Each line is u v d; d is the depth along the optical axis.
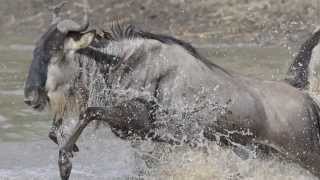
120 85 29.50
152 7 65.56
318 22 62.09
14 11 68.12
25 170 33.84
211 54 55.94
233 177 30.97
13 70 52.72
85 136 37.69
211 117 29.64
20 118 41.75
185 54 29.91
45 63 28.97
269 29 61.88
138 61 29.55
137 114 29.42
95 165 34.47
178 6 65.44
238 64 52.50
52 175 33.28
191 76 29.66
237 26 62.53
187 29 62.81
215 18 63.94
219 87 29.72
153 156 31.25
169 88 29.50
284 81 31.48
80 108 29.83
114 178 32.78
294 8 63.88
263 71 50.22
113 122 29.61
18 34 64.88
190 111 29.55
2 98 45.44
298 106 29.78
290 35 60.28
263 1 64.88
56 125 30.03
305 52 31.66
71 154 29.05
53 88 29.08
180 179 31.33
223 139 30.03
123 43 29.80
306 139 29.72
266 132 29.61
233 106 29.50
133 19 64.62
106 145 36.84
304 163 30.08
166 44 29.89
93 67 29.58
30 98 28.81
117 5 65.81
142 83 29.42
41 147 37.09
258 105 29.55
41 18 67.00
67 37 29.05
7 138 38.34
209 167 31.12
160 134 29.78
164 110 29.50
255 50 57.16
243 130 29.64
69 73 29.28
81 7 65.06
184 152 31.16
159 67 29.53
